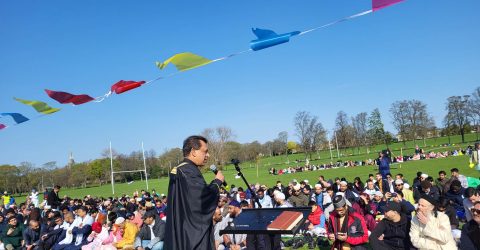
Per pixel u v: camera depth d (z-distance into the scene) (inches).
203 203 127.0
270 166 2960.1
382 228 263.4
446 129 3068.4
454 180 457.1
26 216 709.9
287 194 645.9
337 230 274.2
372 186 577.9
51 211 588.7
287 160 3260.3
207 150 142.6
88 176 3373.5
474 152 755.4
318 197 557.6
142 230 435.5
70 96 179.9
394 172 1262.3
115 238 450.6
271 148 4074.8
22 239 505.0
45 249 486.3
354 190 548.4
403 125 2935.5
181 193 129.3
